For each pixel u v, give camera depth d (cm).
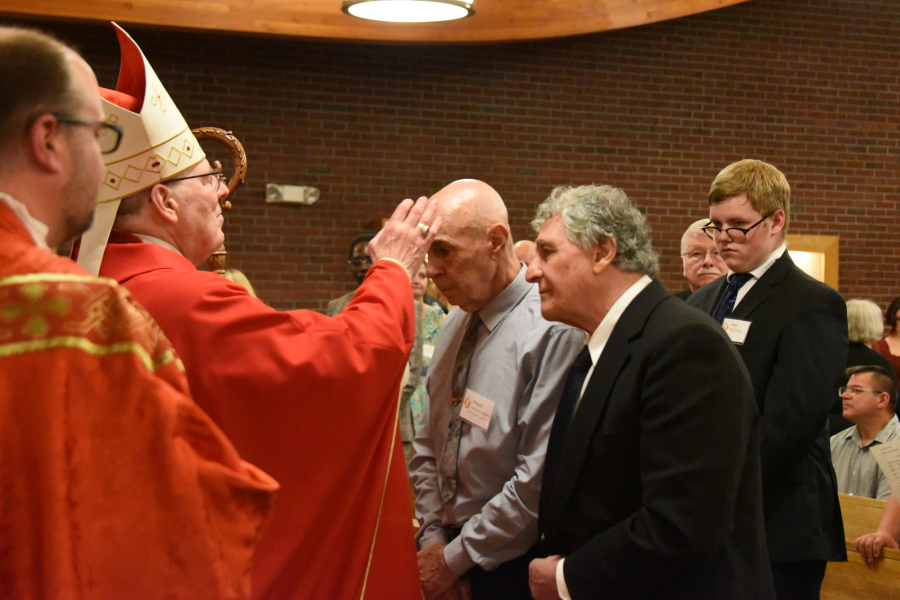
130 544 81
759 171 216
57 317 81
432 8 436
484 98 714
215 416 123
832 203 777
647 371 138
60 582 77
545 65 723
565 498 145
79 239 133
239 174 166
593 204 149
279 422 125
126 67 139
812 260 787
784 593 196
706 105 752
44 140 85
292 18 618
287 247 676
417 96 701
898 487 228
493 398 171
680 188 750
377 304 141
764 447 193
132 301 88
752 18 757
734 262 218
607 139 736
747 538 141
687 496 129
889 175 786
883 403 289
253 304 129
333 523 133
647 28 740
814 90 770
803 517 196
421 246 155
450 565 167
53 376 80
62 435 79
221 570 86
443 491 181
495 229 174
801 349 201
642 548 130
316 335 130
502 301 178
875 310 393
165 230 139
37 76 85
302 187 671
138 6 580
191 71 647
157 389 85
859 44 776
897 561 226
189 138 144
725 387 133
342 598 136
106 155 132
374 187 693
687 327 136
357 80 688
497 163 717
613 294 150
